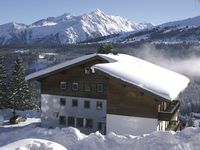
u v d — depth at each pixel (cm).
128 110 3281
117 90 3316
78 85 3856
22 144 1772
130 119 3278
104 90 3731
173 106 3775
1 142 2423
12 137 2483
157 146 1856
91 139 2042
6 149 1720
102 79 3731
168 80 3597
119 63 3634
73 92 3881
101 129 3772
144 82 3155
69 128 2214
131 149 1898
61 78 3919
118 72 3253
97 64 3416
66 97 3909
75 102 3884
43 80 3988
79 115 3862
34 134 2434
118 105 3319
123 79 3170
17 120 4659
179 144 1842
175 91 3222
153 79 3334
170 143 1862
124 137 2019
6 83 6519
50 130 2478
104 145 1980
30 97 6956
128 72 3319
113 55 4256
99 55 3734
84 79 3822
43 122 4019
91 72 3788
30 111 5862
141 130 3238
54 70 3797
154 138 1911
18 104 6550
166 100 2981
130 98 3269
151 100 3192
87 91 3816
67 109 3912
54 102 3972
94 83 3778
